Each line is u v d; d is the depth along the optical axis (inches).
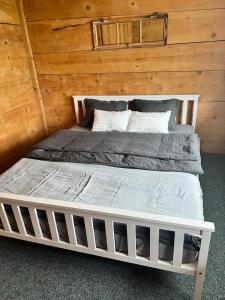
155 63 110.8
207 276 59.4
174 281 59.3
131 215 46.6
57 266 65.5
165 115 102.4
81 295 57.6
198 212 53.0
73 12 111.0
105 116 108.9
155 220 45.2
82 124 118.5
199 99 112.6
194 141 84.4
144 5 102.2
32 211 55.9
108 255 55.2
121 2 103.9
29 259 68.3
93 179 68.8
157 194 59.7
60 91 130.3
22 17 115.7
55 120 139.0
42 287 60.2
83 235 56.2
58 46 119.7
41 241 60.5
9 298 58.1
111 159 77.4
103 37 112.0
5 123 111.7
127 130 104.6
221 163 110.2
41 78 129.3
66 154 83.0
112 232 51.1
